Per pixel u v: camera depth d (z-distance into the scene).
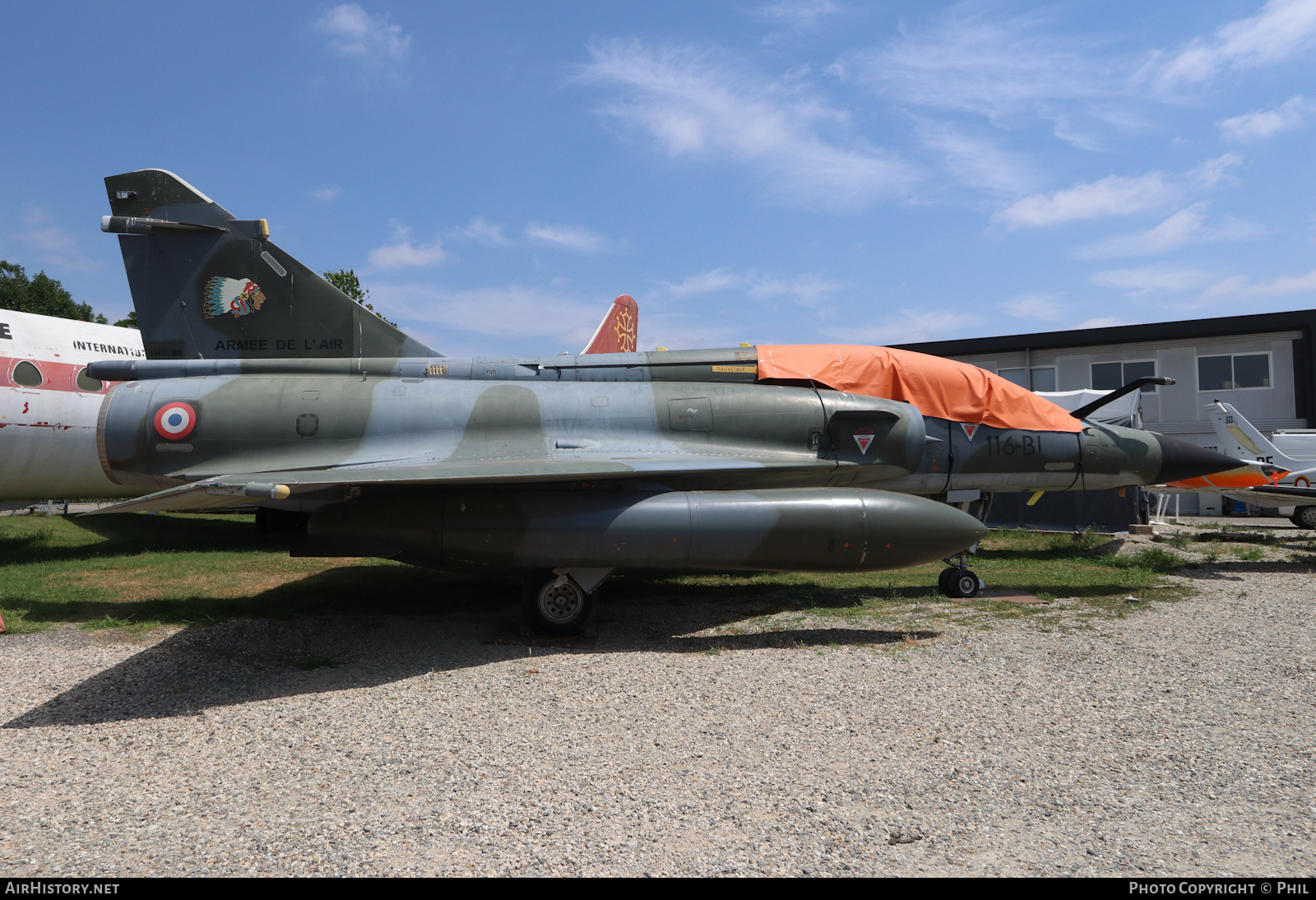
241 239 7.74
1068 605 7.40
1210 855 2.76
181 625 6.63
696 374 7.87
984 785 3.35
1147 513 14.03
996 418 8.30
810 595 8.06
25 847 2.86
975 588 7.87
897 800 3.21
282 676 5.16
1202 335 21.66
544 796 3.26
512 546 6.22
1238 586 8.43
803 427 7.52
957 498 8.55
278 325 7.75
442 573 9.51
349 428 7.02
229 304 7.73
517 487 6.53
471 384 7.45
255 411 7.07
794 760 3.64
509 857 2.75
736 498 6.42
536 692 4.77
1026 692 4.67
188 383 7.32
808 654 5.64
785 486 7.85
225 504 7.10
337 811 3.14
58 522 16.42
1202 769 3.51
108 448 7.14
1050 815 3.07
